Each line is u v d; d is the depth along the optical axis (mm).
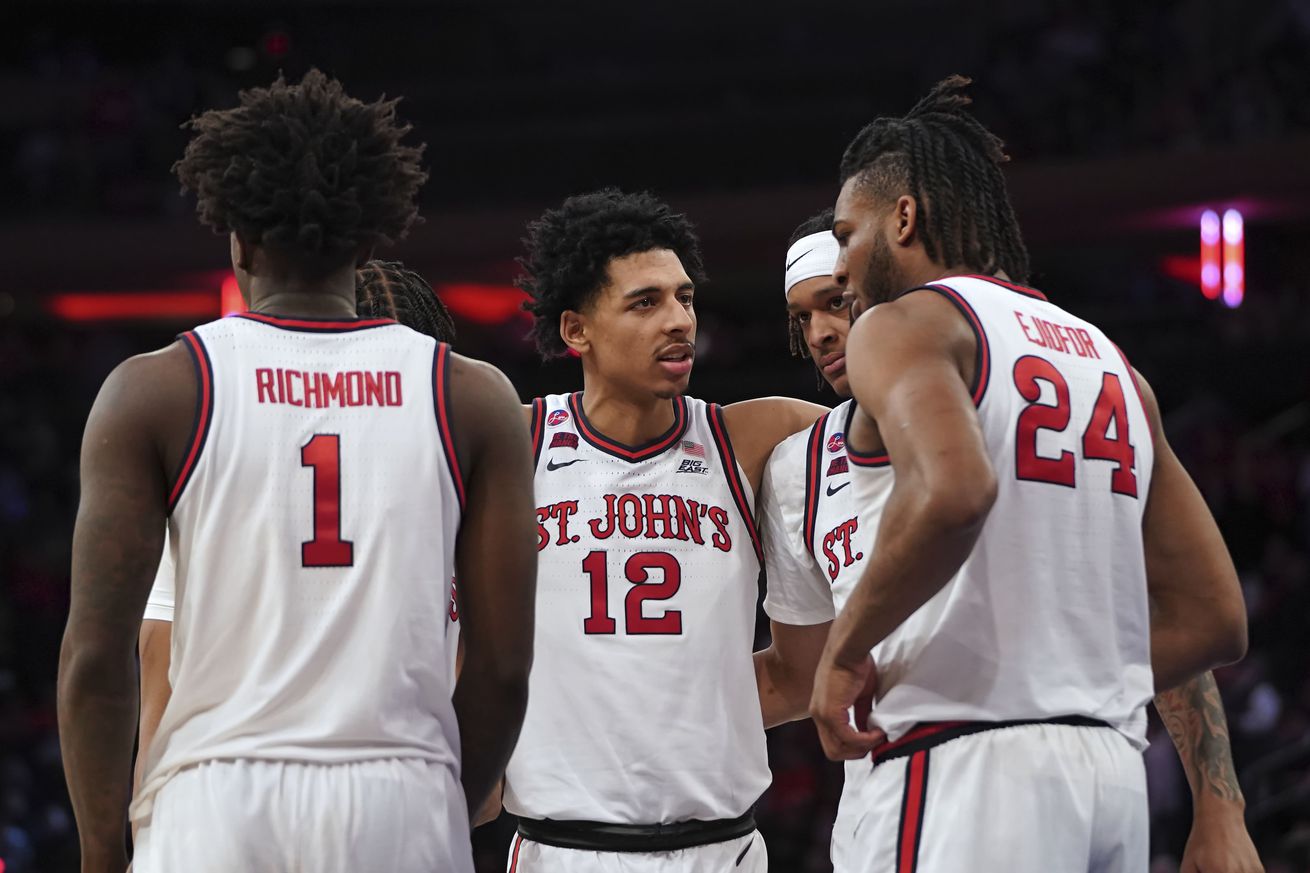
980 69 30078
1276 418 26047
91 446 3764
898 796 3873
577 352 5961
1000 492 3826
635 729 5555
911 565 3549
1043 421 3904
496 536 3986
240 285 4273
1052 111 27219
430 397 3928
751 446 5891
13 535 27703
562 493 5773
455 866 3865
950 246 4195
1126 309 27875
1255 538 24359
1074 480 3938
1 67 33719
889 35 35125
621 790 5523
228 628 3752
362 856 3678
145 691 4695
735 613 5742
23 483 28562
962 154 4254
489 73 36031
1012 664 3822
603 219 5719
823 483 5543
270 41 33594
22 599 26469
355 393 3887
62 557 27234
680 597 5672
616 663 5598
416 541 3842
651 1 35531
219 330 3889
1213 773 4512
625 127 31281
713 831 5633
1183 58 27000
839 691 3828
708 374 28375
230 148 3955
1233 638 4316
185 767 3727
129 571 3715
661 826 5559
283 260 3992
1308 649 21000
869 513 4168
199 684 3758
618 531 5703
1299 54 25625
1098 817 3822
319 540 3785
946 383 3660
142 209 29250
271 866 3643
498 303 28906
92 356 31016
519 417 4090
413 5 35625
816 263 5586
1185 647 4324
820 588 5707
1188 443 25234
